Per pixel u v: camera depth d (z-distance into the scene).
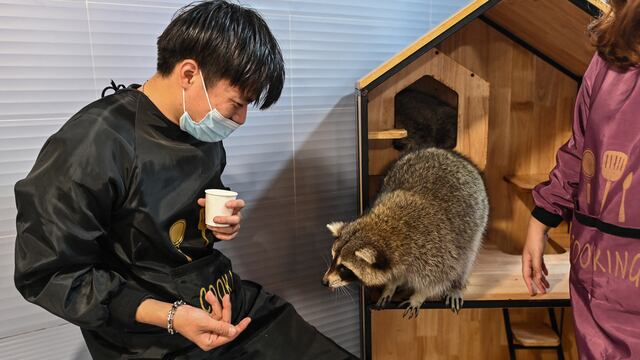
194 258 1.14
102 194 0.94
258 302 1.34
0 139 1.32
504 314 1.98
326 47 1.78
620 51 0.90
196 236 1.14
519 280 1.60
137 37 1.46
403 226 1.49
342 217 1.97
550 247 1.96
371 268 1.45
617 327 0.99
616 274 0.98
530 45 1.83
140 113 1.03
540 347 1.92
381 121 1.67
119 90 1.09
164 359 1.08
